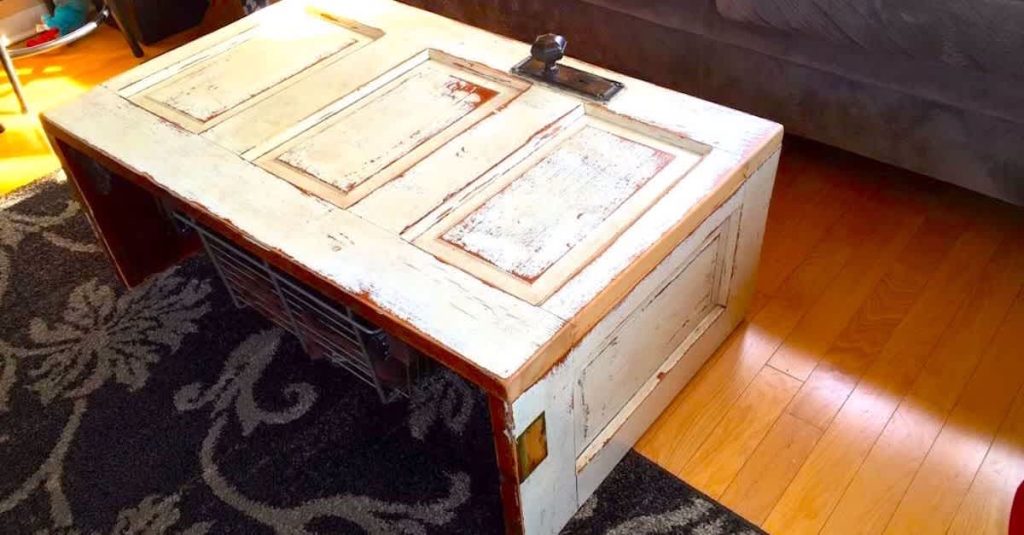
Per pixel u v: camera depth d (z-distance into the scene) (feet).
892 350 4.03
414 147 3.59
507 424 2.68
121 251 4.64
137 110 4.03
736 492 3.49
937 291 4.33
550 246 3.03
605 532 3.36
